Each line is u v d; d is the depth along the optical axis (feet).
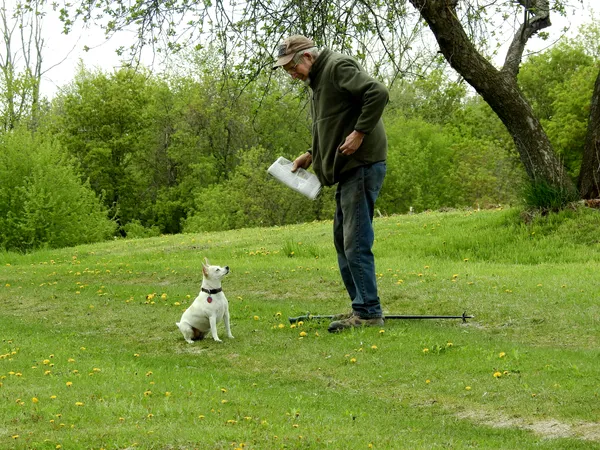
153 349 29.09
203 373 25.02
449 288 36.01
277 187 139.64
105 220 119.96
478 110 161.79
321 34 42.78
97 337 31.68
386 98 26.86
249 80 44.42
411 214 77.56
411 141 159.84
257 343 28.84
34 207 93.09
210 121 157.89
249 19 42.57
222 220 141.69
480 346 26.37
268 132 150.92
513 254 49.55
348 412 20.35
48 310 38.04
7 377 24.14
